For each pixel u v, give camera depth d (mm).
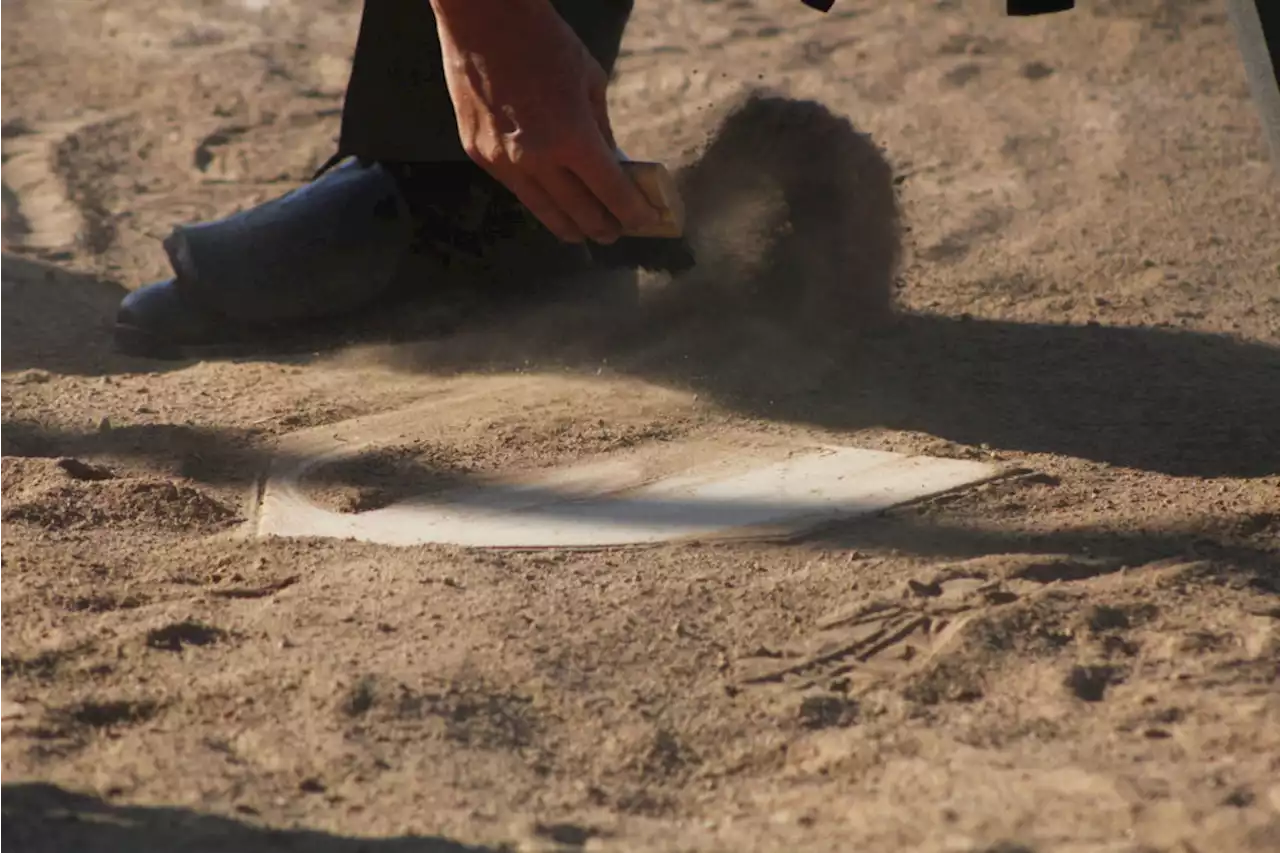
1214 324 19938
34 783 8742
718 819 8742
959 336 19344
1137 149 28641
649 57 35719
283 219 19219
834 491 14250
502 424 16156
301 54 37188
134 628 11062
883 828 8445
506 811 8719
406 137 18672
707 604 11695
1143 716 9852
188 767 9086
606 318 19328
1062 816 8492
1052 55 35625
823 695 10172
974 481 14484
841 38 37469
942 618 11352
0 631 11047
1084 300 20906
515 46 12859
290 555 12664
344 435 15914
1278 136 13883
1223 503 13875
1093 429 16156
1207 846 8055
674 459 15164
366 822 8500
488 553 12766
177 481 14617
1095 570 12391
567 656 10695
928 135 30047
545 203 13602
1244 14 13625
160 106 32344
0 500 13789
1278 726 9594
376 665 10438
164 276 22703
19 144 29547
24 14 40969
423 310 19781
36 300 21281
